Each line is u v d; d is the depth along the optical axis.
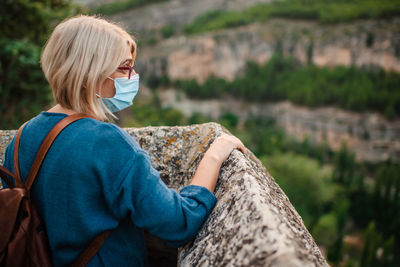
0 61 4.98
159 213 0.68
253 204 0.66
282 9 121.31
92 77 0.71
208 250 0.68
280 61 106.94
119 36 0.77
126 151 0.70
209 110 102.62
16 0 5.63
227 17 125.06
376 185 62.03
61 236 0.71
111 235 0.77
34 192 0.73
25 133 0.75
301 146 83.06
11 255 0.66
